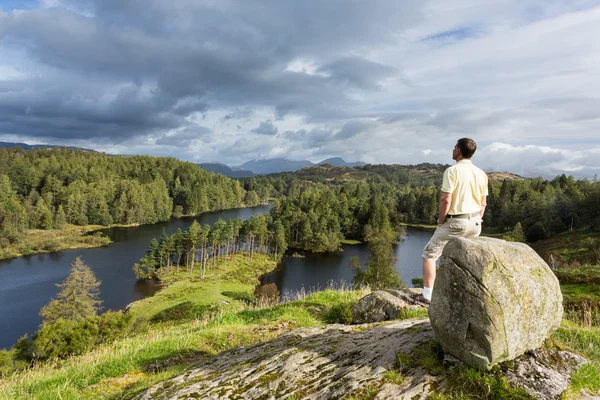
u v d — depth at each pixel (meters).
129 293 61.56
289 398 4.16
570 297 10.48
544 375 3.69
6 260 81.62
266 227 97.81
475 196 5.12
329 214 120.38
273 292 55.34
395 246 97.81
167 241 78.75
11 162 169.50
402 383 3.90
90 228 121.69
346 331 6.05
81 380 7.57
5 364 23.00
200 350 8.66
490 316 3.67
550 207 86.38
